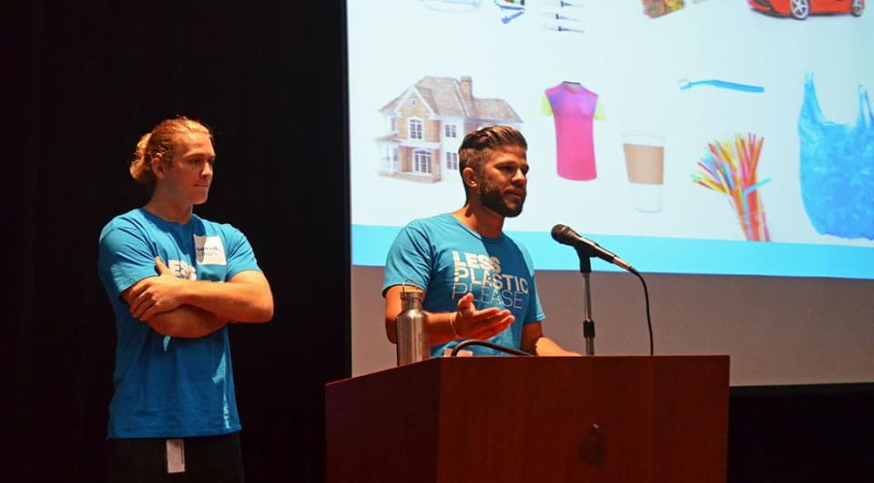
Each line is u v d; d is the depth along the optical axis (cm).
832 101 434
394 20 382
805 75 432
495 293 292
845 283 421
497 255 300
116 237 261
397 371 196
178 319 251
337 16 409
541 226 383
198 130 277
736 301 404
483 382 182
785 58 430
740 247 408
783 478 461
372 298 365
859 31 446
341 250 400
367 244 367
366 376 209
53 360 356
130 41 377
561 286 382
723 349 399
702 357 197
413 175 374
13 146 354
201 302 254
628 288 391
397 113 376
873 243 429
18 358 346
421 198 374
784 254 414
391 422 196
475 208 303
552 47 400
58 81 367
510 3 397
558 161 391
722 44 422
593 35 405
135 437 248
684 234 402
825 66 436
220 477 257
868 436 471
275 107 398
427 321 230
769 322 407
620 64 407
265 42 399
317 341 394
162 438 250
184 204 272
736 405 460
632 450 190
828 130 430
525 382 185
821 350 412
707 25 421
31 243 353
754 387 402
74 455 353
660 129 407
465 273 289
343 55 375
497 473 181
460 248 294
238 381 383
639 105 405
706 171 409
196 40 389
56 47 368
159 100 381
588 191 392
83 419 358
